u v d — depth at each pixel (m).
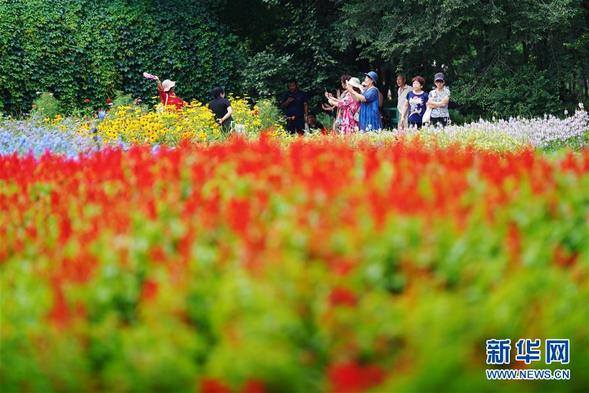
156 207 8.98
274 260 6.59
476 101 36.72
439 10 34.72
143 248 7.67
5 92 35.28
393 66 39.38
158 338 6.28
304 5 38.78
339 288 6.23
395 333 5.96
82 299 6.85
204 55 39.59
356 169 9.85
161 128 25.75
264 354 5.86
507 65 36.72
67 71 36.22
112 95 37.38
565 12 33.94
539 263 6.88
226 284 6.40
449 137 23.98
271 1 38.62
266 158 11.01
